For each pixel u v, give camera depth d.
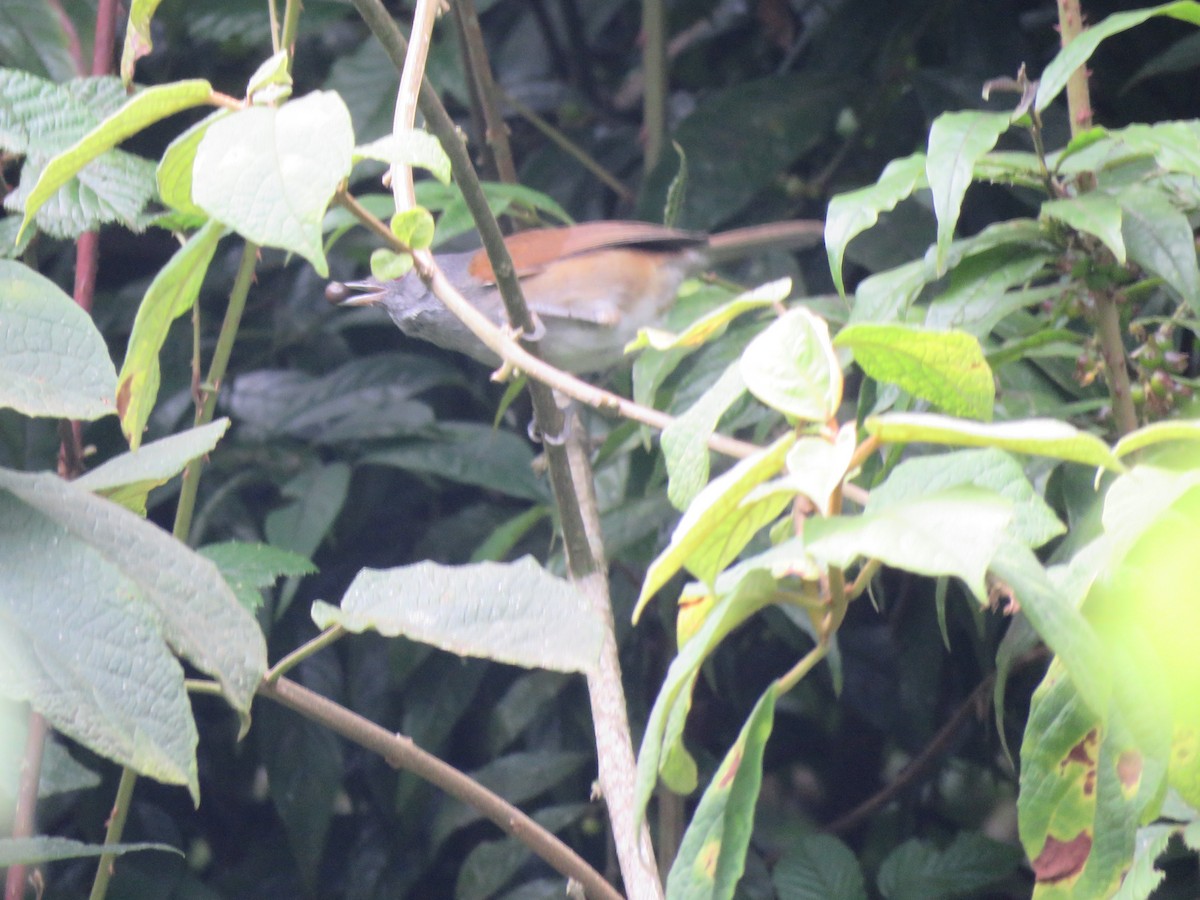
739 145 7.97
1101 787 2.72
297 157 2.60
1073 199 3.80
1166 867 6.07
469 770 8.62
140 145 9.09
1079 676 2.41
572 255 8.00
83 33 6.58
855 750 8.81
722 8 10.02
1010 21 7.71
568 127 9.56
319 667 7.96
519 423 8.77
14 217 4.47
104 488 3.15
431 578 3.25
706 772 7.79
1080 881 2.73
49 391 2.91
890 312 4.15
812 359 2.64
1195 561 2.76
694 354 7.10
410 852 8.09
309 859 7.39
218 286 8.72
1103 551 2.73
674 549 2.52
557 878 7.88
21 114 4.05
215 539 7.93
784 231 7.84
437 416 9.16
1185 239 3.90
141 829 7.73
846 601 2.69
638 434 6.24
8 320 2.96
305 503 7.16
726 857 2.68
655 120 8.83
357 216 3.49
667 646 7.90
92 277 5.49
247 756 8.59
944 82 7.71
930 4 8.06
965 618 7.12
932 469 2.68
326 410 7.91
